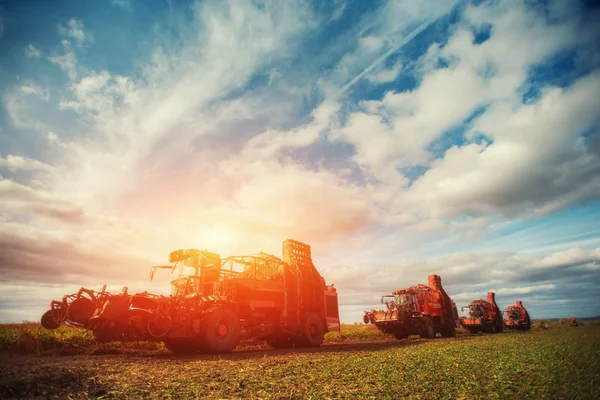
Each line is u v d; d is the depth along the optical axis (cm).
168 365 952
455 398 558
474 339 1834
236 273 1705
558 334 1742
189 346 1483
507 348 1159
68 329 1659
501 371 737
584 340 1246
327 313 2050
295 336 1811
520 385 610
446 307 2638
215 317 1411
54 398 574
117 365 932
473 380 674
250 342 2017
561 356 876
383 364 916
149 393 630
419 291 2536
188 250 1577
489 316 3159
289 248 1966
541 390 562
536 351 1012
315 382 716
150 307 1331
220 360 1069
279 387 676
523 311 3559
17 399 556
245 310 1625
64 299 1309
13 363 903
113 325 1280
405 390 621
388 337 2675
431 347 1380
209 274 1568
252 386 686
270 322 1723
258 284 1684
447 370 794
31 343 1333
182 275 1569
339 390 640
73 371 782
